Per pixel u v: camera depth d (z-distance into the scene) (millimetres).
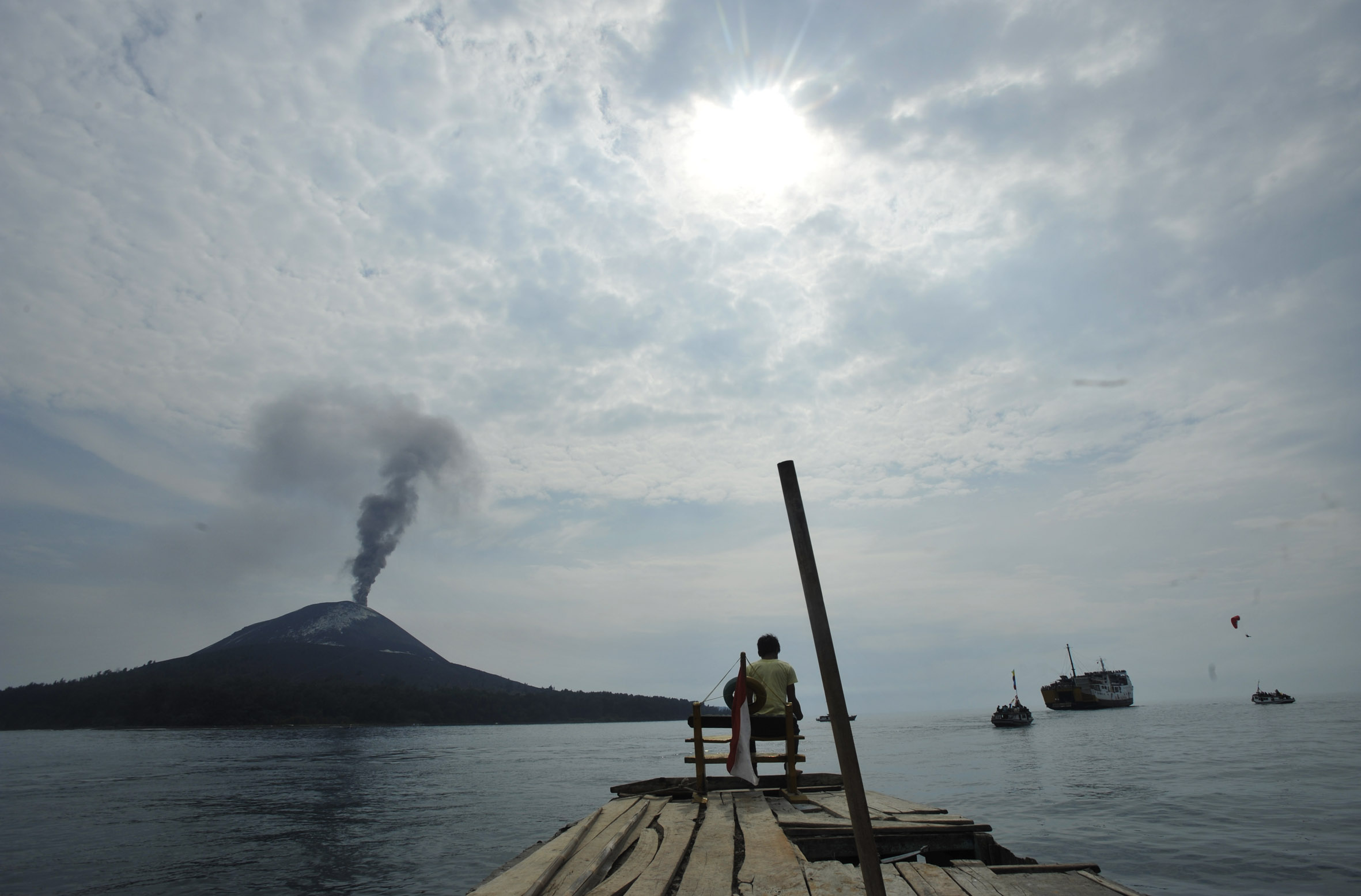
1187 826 20875
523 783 40312
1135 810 24141
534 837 22688
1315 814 22125
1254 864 15969
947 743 72938
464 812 28688
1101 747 57594
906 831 6426
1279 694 191625
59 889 16859
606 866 5215
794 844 6273
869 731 120875
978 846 6555
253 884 16953
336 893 15898
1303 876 14867
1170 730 78625
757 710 8312
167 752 78125
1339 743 51656
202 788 39844
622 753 71188
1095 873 5238
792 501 3193
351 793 36312
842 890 4465
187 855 20656
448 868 18250
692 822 6699
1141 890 14094
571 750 77312
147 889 16656
